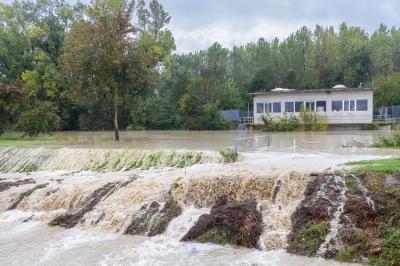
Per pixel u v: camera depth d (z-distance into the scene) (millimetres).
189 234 10039
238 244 9516
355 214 9227
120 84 27344
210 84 52312
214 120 47562
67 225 11406
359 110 36781
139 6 48469
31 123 29938
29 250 9609
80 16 51906
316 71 71500
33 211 12797
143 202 11656
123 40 26219
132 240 10156
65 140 26875
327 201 9930
